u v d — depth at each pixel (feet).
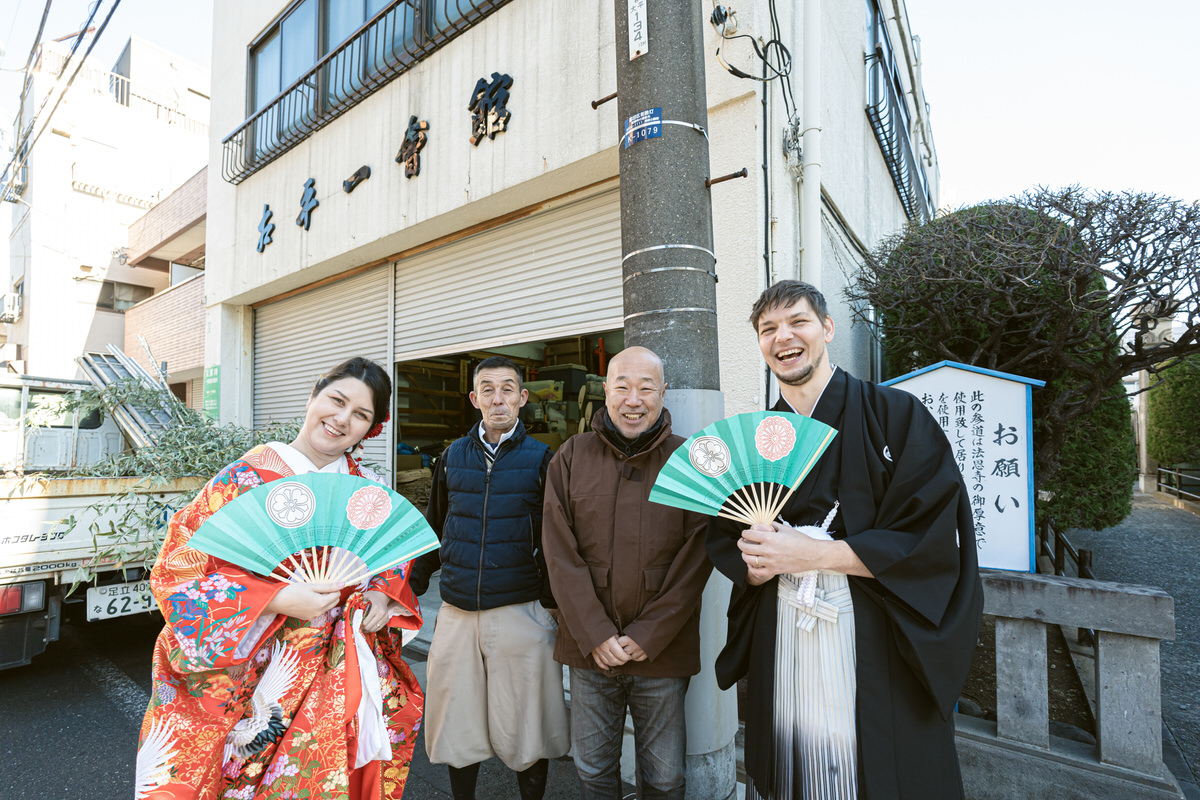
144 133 50.90
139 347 35.19
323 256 19.45
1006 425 7.57
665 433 5.55
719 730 6.18
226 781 4.32
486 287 16.02
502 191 13.97
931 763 4.06
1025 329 11.03
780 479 4.20
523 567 6.65
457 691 6.61
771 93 10.62
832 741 4.25
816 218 11.33
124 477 11.70
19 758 8.73
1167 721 9.12
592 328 13.61
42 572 10.32
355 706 4.52
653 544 5.42
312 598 4.26
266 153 21.88
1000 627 7.11
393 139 16.98
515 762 6.38
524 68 13.52
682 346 6.16
